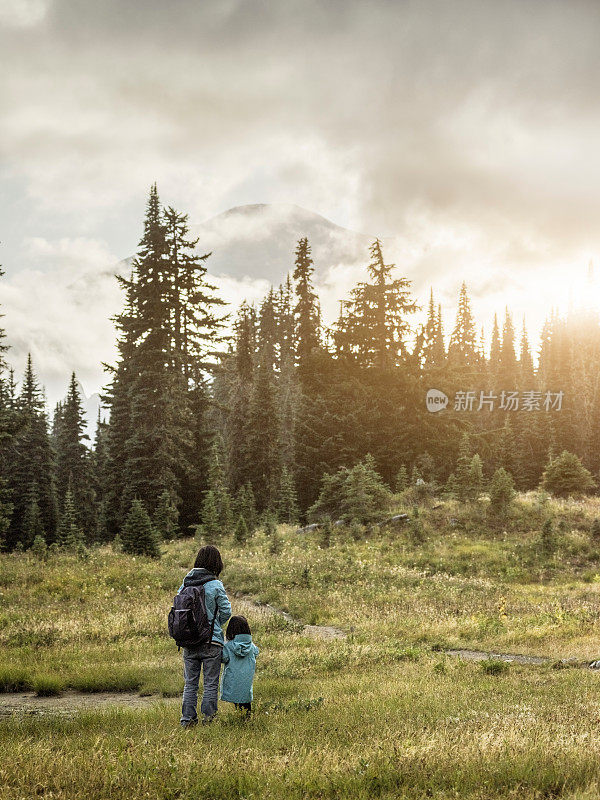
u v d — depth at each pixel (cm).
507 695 911
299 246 7494
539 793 451
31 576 2420
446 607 2173
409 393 5491
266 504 5369
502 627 1827
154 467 4556
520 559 3159
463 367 5953
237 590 2475
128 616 1842
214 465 4703
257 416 5488
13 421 3772
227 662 770
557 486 4350
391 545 3425
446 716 725
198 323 4959
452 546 3375
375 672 1205
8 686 1148
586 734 596
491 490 3825
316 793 469
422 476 5181
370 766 505
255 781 488
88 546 4034
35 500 4822
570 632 1759
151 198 4950
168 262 4884
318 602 2244
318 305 7575
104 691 1131
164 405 4566
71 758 546
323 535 3578
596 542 3366
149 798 464
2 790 461
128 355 5244
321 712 790
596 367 7562
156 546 3170
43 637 1570
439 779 486
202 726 693
